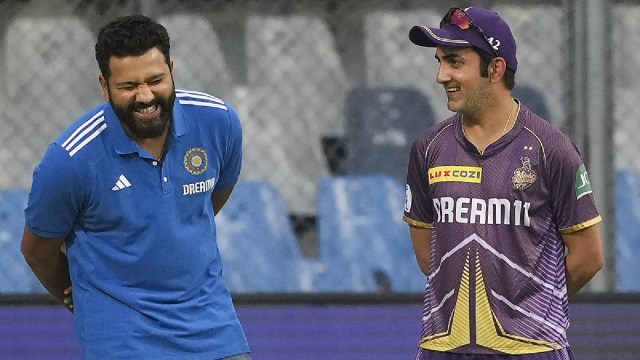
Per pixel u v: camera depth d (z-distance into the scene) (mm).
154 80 12164
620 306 19531
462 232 13219
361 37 21875
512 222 13070
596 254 13352
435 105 21641
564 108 20203
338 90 21766
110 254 13062
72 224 13234
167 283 13156
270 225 20969
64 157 12594
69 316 19641
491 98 13094
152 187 12898
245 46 21859
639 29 21234
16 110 21594
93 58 21781
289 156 21438
